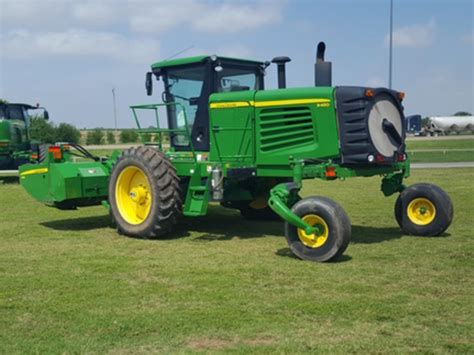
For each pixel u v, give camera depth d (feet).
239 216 32.24
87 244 24.04
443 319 14.23
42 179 28.09
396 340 12.92
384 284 17.34
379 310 14.90
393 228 27.30
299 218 20.30
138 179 25.91
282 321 14.17
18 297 16.33
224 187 25.23
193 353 12.29
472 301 15.61
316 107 22.71
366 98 22.04
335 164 22.41
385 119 22.94
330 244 19.88
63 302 15.83
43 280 18.06
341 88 22.31
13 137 55.26
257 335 13.30
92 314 14.80
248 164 24.57
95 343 12.93
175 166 25.39
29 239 25.30
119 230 26.04
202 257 21.26
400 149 23.56
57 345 12.85
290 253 21.88
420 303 15.46
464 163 73.72
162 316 14.58
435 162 77.05
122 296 16.33
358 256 21.08
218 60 26.08
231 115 24.91
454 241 23.77
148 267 19.71
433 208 24.61
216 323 14.06
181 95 27.22
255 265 19.84
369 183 50.08
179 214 24.84
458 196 38.50
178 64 26.78
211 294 16.44
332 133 22.43
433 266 19.49
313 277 18.16
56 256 21.62
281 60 26.45
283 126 23.61
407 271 18.85
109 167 28.58
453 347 12.51
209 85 26.11
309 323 14.03
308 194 42.04
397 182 25.45
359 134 22.02
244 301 15.75
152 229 24.67
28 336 13.41
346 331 13.50
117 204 26.11
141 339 13.14
